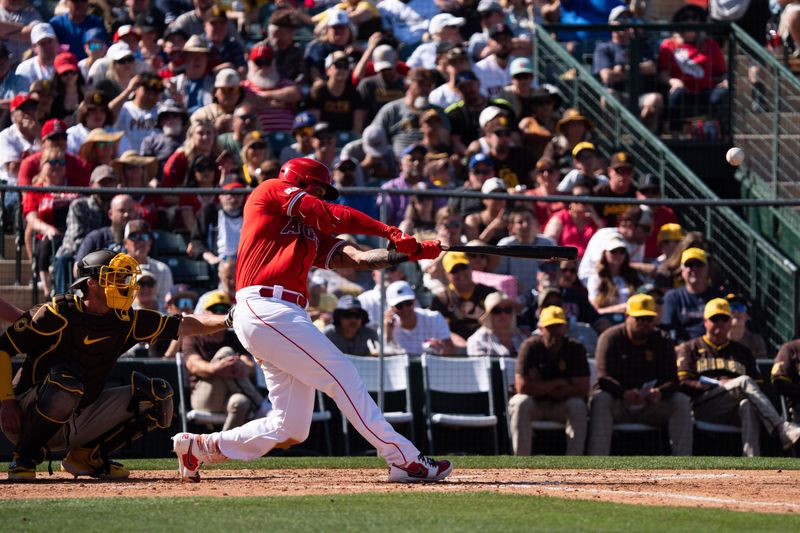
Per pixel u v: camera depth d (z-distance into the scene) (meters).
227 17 55.38
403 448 23.00
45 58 50.31
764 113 54.53
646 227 43.94
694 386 38.72
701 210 46.28
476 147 49.56
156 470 27.62
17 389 24.11
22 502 19.69
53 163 42.31
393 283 39.56
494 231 41.28
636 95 55.34
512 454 37.88
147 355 37.84
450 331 40.19
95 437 24.36
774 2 60.06
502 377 38.97
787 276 42.50
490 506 18.95
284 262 21.98
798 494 22.33
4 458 35.22
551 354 37.59
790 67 58.91
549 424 37.91
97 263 23.14
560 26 55.84
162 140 47.31
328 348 22.00
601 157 50.88
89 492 21.78
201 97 52.22
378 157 49.19
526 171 49.91
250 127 47.69
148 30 53.69
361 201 43.22
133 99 49.22
